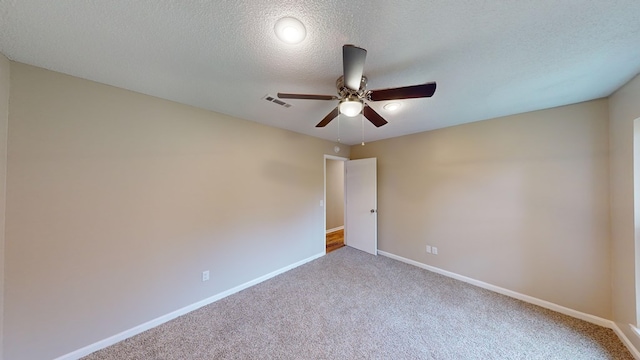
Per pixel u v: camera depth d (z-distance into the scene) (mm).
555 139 2248
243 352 1686
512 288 2488
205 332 1909
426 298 2451
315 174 3730
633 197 1679
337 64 1504
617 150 1849
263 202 2934
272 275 3021
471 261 2822
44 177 1537
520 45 1305
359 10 1051
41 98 1534
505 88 1867
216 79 1726
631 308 1702
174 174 2145
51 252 1555
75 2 1001
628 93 1715
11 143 1434
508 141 2541
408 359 1624
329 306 2297
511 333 1892
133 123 1912
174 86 1841
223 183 2514
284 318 2102
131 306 1875
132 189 1899
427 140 3279
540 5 1012
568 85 1799
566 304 2164
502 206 2576
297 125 3012
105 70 1592
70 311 1616
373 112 1910
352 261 3588
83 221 1675
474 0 989
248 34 1216
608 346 1739
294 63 1501
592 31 1172
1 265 1392
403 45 1309
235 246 2615
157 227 2029
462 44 1300
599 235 2008
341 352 1686
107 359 1624
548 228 2277
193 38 1253
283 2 1007
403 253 3578
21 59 1441
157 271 2023
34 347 1493
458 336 1857
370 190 3992
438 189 3152
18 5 1008
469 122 2842
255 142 2846
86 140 1697
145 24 1142
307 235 3572
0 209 1380
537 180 2348
